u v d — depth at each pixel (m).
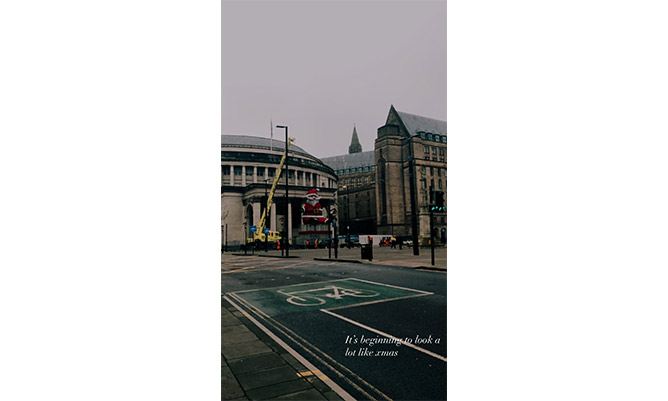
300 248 57.06
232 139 66.94
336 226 26.52
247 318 7.53
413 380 4.50
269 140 70.31
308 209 58.25
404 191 58.25
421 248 33.62
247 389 4.23
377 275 14.24
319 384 4.37
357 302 8.88
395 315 7.45
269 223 60.88
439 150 42.16
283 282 13.15
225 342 5.89
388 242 56.34
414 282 11.95
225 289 11.86
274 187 59.34
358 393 4.16
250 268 19.56
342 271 16.39
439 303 8.51
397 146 58.84
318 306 8.57
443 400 4.02
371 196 80.31
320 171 71.81
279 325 6.91
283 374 4.64
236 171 65.31
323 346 5.67
